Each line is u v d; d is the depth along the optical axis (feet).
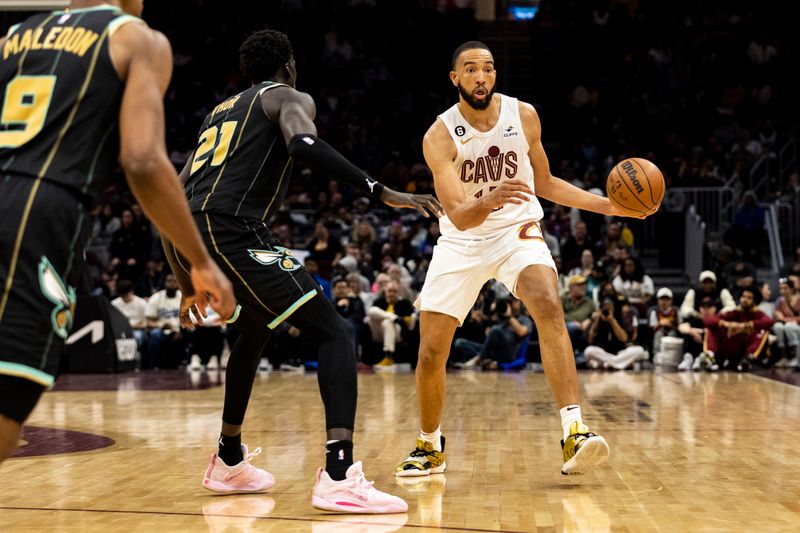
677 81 78.79
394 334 47.11
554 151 76.18
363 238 55.57
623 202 15.80
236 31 80.74
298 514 12.66
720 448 18.74
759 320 44.47
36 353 8.26
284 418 24.80
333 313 13.38
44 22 9.12
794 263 55.88
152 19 80.53
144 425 23.79
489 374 42.50
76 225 8.58
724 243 58.39
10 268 8.30
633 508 12.94
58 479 15.62
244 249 13.14
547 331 15.15
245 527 11.83
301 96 13.50
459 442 19.85
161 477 15.83
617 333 45.98
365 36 82.84
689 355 45.80
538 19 84.48
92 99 8.68
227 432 14.19
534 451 18.53
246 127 13.46
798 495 13.84
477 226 14.58
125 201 63.41
